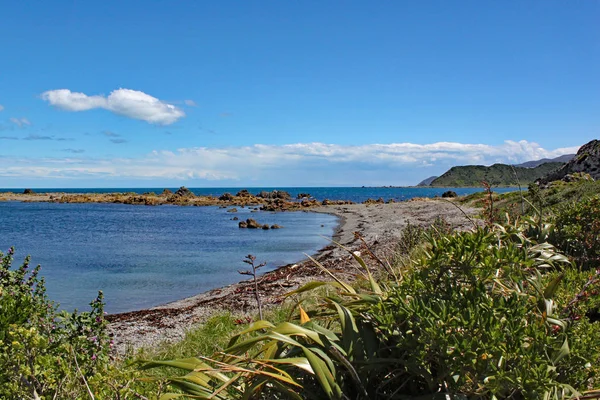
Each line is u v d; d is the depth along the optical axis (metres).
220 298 11.47
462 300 2.00
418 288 2.12
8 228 37.72
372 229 26.64
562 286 2.71
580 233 4.20
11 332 2.26
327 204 69.38
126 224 41.47
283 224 39.16
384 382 1.95
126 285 15.28
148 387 3.02
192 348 6.09
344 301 2.54
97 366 2.87
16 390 2.27
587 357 2.04
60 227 38.56
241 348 2.10
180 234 32.28
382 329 2.10
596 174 23.94
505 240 2.78
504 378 1.77
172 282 15.72
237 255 21.72
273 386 2.15
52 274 17.27
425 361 1.86
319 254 19.59
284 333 2.06
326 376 1.91
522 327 1.84
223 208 70.50
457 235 2.19
